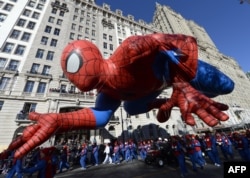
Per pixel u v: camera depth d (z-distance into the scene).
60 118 2.93
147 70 3.16
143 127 25.44
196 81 3.82
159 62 3.26
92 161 12.57
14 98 18.61
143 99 4.00
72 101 21.06
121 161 12.45
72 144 17.28
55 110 19.47
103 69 3.14
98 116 3.43
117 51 3.22
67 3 32.75
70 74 3.11
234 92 59.28
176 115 30.12
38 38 24.45
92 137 20.88
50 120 2.84
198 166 7.71
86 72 2.99
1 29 22.19
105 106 3.70
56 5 29.81
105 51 30.95
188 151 7.14
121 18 40.53
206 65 4.12
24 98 19.12
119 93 3.58
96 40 31.34
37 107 19.55
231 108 48.59
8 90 18.81
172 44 3.03
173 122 29.06
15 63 21.09
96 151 12.01
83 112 3.30
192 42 3.18
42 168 4.61
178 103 2.85
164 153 9.41
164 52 3.04
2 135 16.66
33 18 26.23
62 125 2.94
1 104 17.91
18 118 17.67
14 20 23.95
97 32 32.75
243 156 7.12
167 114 3.58
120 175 7.54
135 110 4.33
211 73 4.00
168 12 67.12
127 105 4.34
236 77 68.38
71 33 28.72
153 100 4.27
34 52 23.00
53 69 23.28
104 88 3.49
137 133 24.33
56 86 22.11
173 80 3.32
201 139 9.98
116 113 24.25
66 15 30.67
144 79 3.24
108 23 36.00
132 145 12.87
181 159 6.39
